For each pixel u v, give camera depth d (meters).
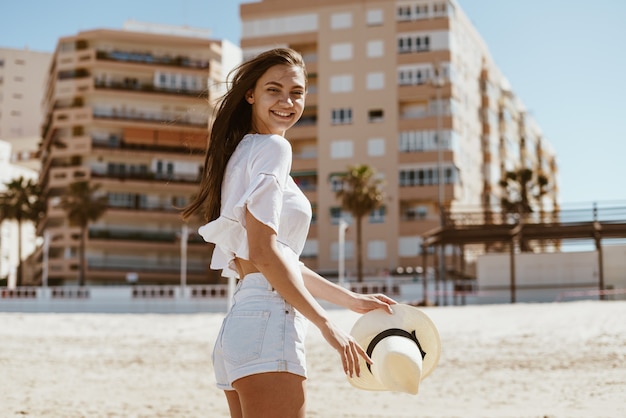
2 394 10.27
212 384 11.95
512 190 72.31
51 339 21.39
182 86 75.38
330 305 36.16
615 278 40.66
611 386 9.91
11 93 111.81
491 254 42.62
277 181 2.69
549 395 9.59
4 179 93.56
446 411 8.63
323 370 13.82
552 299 41.22
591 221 37.94
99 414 8.39
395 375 2.74
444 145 67.50
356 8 70.38
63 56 75.31
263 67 2.98
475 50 77.50
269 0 71.69
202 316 30.30
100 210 68.44
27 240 97.94
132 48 75.75
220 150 2.96
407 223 66.62
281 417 2.62
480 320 22.36
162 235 72.56
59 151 73.62
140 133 74.12
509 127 85.19
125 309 47.03
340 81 69.88
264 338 2.63
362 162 68.31
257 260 2.63
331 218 67.81
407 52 69.25
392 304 3.06
